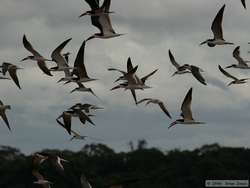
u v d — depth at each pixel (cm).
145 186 11219
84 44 5688
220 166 11300
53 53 5722
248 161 11581
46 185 5428
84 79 5756
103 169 11269
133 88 5916
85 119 5884
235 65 6056
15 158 11694
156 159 11875
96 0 5425
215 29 5634
